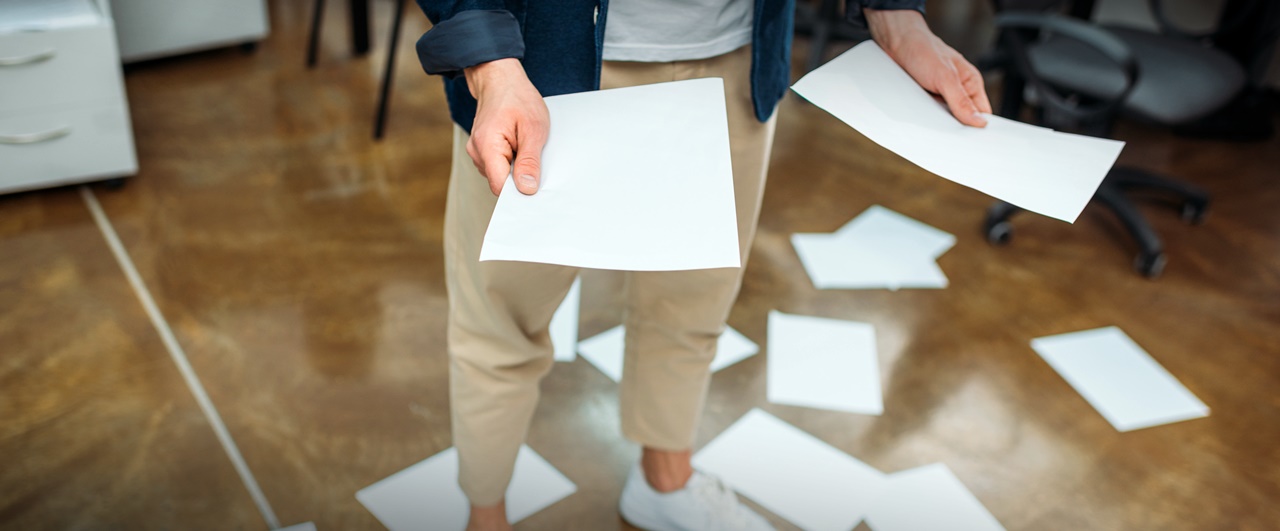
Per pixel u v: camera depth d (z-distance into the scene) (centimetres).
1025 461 183
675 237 84
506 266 113
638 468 161
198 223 235
